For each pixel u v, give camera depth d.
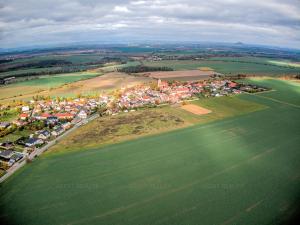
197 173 92.19
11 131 133.88
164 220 68.38
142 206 74.31
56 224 67.25
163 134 128.75
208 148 112.88
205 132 131.62
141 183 85.88
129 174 91.44
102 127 139.75
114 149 111.88
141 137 124.88
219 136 126.44
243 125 142.25
